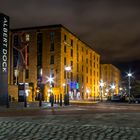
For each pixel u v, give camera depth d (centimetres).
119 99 7119
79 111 2936
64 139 953
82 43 10406
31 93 6712
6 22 4128
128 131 1095
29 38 8638
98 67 12888
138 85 10294
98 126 1242
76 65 9662
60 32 8362
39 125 1276
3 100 4038
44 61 8469
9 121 1462
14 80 8438
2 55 4066
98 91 12606
